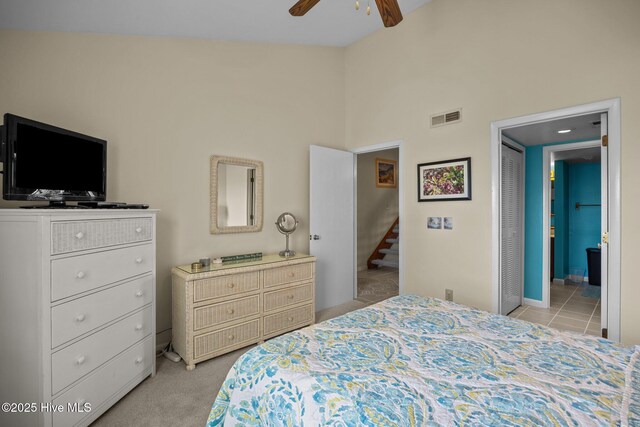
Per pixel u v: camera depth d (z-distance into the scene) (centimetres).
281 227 335
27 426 155
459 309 191
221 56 310
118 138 252
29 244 152
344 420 94
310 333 154
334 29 351
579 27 240
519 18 270
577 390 105
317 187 372
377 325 165
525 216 395
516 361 126
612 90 226
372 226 641
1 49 207
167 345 271
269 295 287
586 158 476
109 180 247
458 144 309
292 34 338
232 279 260
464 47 305
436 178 325
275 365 123
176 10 241
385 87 374
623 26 222
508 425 88
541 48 258
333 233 390
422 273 338
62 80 228
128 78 257
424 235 336
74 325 164
